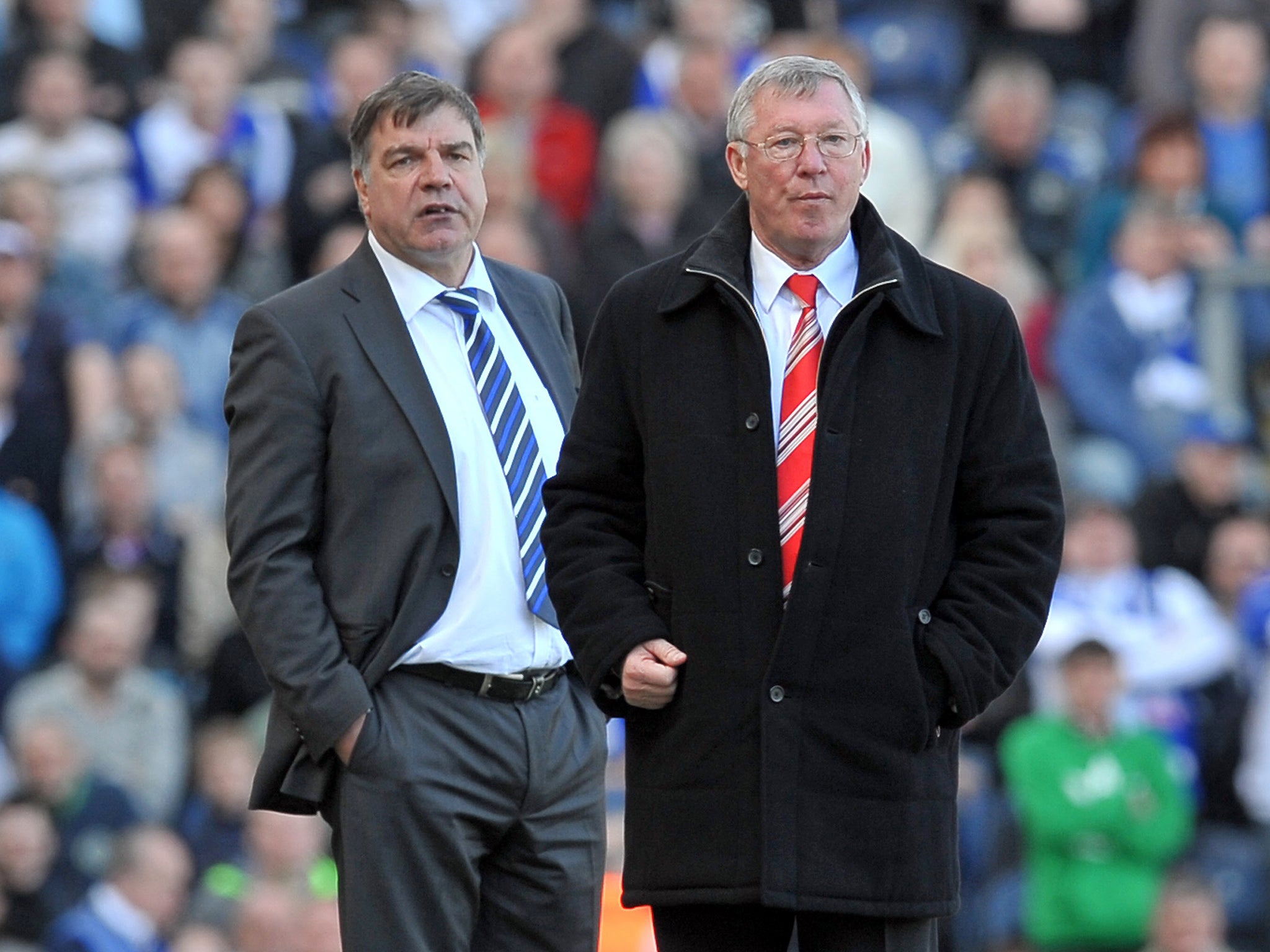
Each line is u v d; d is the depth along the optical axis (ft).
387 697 60.44
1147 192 148.56
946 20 167.12
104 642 115.14
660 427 54.39
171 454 128.57
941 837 53.93
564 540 55.42
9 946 107.55
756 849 53.01
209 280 135.23
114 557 123.03
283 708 60.34
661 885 53.83
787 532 53.62
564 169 149.07
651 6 169.37
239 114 149.59
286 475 60.44
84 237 146.82
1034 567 54.08
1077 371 139.03
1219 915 110.22
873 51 164.14
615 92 152.76
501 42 151.74
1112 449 137.18
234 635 118.01
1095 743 112.06
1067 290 148.56
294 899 104.73
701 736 53.47
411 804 60.03
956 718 53.78
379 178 61.62
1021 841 111.04
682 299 54.44
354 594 60.49
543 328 64.49
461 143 61.82
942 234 146.20
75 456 129.08
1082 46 173.78
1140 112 162.40
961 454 54.60
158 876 106.63
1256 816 118.83
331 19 167.84
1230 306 140.15
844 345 53.62
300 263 144.15
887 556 53.21
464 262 63.05
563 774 61.98
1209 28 157.89
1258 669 121.60
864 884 52.95
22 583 122.62
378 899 59.98
